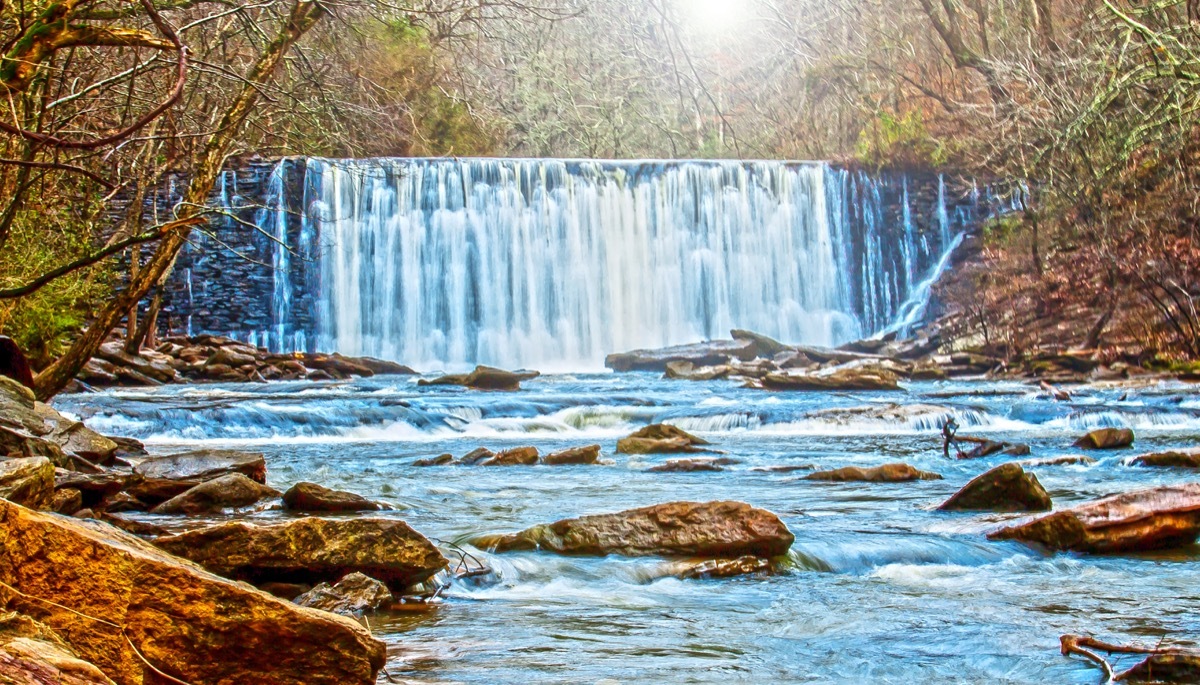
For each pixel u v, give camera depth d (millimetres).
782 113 55781
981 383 28859
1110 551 8898
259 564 6785
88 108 13594
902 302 39156
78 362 14031
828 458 16062
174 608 4441
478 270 37188
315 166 36156
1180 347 31000
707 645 6195
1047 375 29328
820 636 6402
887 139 40719
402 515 10484
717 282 38281
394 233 36750
